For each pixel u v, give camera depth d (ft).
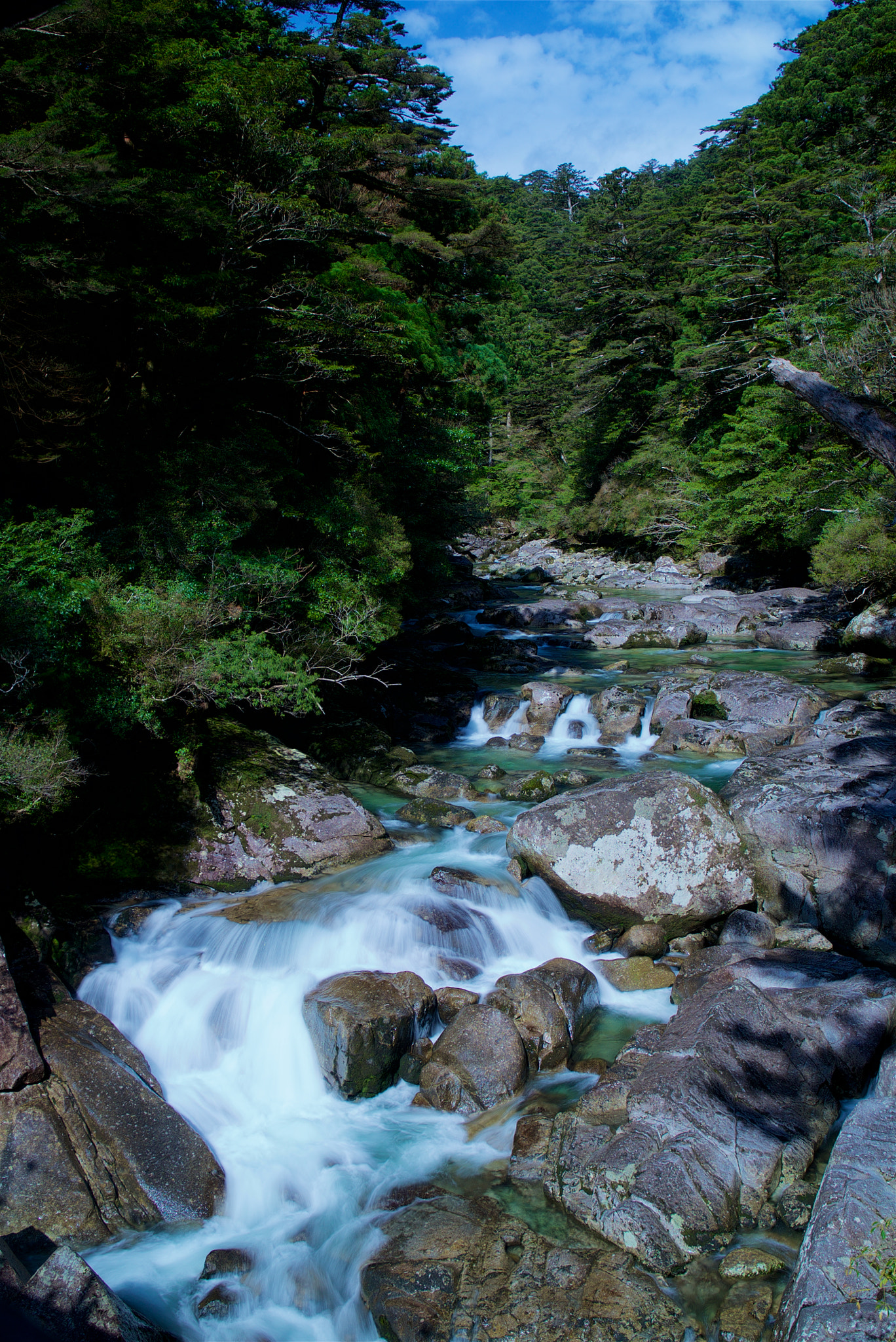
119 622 31.32
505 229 89.66
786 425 103.24
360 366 51.60
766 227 121.08
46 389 35.73
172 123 38.04
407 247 80.43
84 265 35.09
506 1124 21.57
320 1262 18.15
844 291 89.25
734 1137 18.78
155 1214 19.21
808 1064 21.01
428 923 28.17
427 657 71.26
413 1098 22.90
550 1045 23.61
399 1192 19.48
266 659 35.12
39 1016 21.89
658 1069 20.40
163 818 32.45
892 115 124.06
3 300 33.37
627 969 27.50
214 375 43.39
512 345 228.84
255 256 42.93
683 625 78.74
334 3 71.87
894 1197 15.61
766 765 35.40
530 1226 18.06
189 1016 24.54
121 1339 14.40
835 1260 14.75
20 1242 17.74
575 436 176.96
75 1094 20.15
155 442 40.37
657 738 51.24
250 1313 17.13
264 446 42.70
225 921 27.89
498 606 92.48
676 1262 16.67
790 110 163.32
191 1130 20.63
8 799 25.22
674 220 161.48
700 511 131.13
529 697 56.85
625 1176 18.03
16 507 35.53
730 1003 22.02
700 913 29.25
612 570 137.59
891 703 52.19
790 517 97.76
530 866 31.58
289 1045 24.00
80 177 31.73
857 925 28.09
